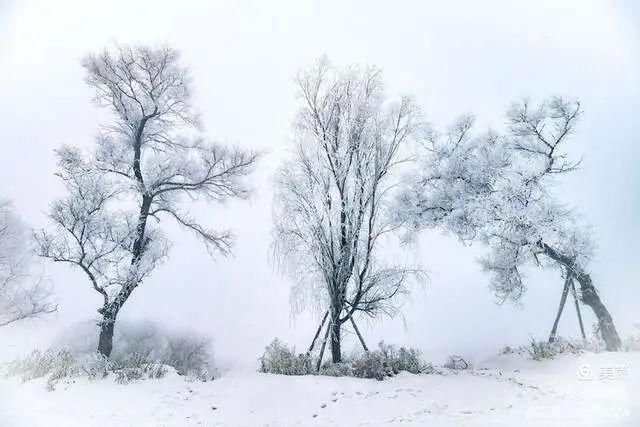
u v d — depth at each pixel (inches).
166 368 481.7
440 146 763.4
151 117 643.5
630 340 634.8
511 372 513.7
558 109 735.7
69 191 577.6
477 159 729.0
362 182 542.9
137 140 638.5
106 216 584.1
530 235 650.8
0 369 507.5
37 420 324.2
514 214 650.2
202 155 661.3
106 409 353.4
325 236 531.2
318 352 514.0
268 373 475.5
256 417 335.0
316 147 552.1
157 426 310.7
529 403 327.6
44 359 494.0
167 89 651.5
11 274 629.6
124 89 647.1
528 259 676.7
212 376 476.7
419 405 342.0
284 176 550.9
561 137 728.3
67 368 459.5
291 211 540.7
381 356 463.5
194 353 672.4
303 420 325.4
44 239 546.9
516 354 673.0
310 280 533.3
